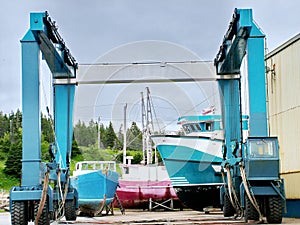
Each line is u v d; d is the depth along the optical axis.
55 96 14.46
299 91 13.53
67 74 14.42
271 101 15.60
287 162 14.41
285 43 14.38
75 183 16.12
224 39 13.02
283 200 10.89
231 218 13.04
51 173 11.25
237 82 14.73
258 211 10.73
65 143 14.30
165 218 13.80
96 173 16.88
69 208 13.55
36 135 10.48
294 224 10.62
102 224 11.52
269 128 15.74
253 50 11.30
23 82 10.63
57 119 14.40
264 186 10.98
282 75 14.70
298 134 13.62
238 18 11.41
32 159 10.40
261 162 10.77
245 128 14.47
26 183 10.30
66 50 13.12
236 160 11.74
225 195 13.92
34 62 10.68
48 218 10.12
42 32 10.69
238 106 14.69
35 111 10.56
